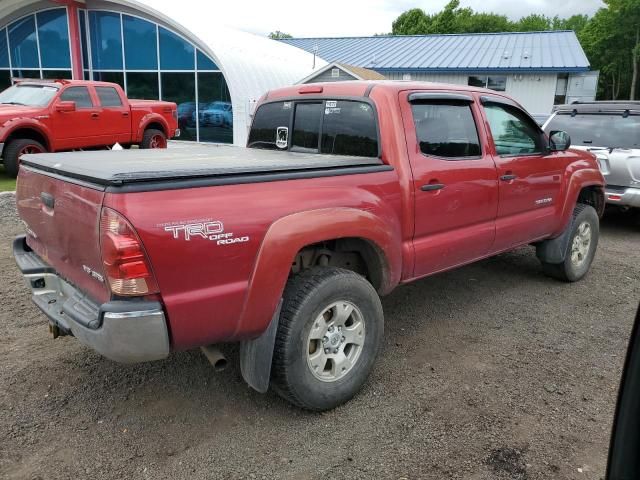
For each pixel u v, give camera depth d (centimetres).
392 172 350
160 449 288
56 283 318
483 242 435
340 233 307
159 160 323
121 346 242
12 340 407
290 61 2302
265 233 275
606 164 799
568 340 433
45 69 2162
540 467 278
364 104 373
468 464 279
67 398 332
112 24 2025
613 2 4891
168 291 248
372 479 268
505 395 346
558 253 546
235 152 411
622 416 144
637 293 550
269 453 286
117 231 234
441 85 407
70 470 270
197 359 386
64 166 286
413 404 334
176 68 1962
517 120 475
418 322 464
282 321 295
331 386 318
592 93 2638
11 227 734
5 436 293
